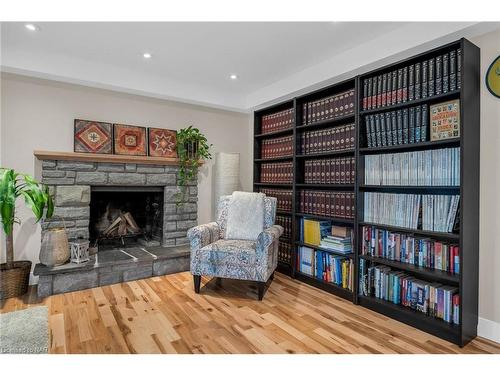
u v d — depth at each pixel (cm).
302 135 325
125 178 340
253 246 272
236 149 436
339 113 282
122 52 280
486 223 202
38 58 275
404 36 227
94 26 234
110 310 235
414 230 217
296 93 337
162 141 366
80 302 250
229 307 245
